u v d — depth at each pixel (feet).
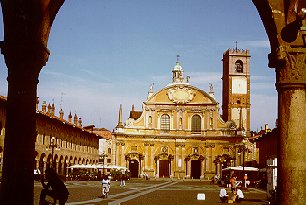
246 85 433.89
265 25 38.47
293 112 36.01
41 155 231.30
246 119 430.61
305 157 35.58
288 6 36.27
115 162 367.25
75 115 312.50
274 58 37.06
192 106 374.43
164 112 375.86
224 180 221.87
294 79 36.09
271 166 105.91
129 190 176.65
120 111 373.40
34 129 39.58
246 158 365.20
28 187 38.14
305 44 36.14
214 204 112.68
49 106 258.37
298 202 35.09
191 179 360.89
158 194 150.92
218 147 369.09
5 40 38.75
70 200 110.63
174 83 378.53
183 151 371.76
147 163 370.53
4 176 37.78
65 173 276.82
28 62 38.81
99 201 111.65
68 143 282.97
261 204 114.83
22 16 38.14
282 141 36.17
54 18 42.14
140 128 373.81
